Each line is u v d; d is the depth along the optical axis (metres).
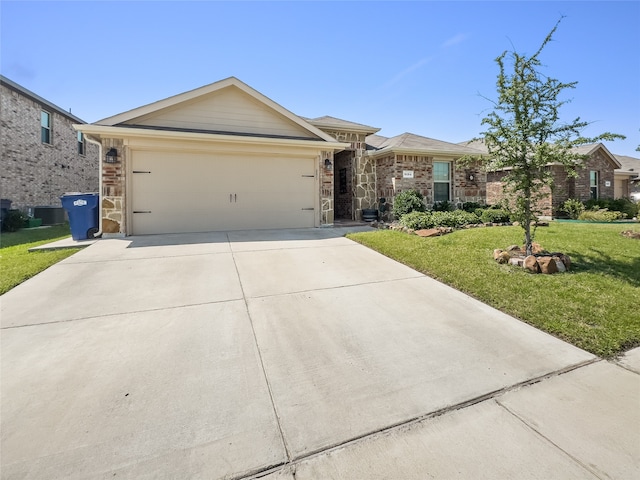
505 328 3.60
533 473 1.78
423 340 3.32
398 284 4.99
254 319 3.73
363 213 12.70
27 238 10.44
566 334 3.43
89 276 5.15
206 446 1.95
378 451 1.95
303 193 10.30
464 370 2.81
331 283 4.99
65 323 3.56
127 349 3.05
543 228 9.43
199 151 9.08
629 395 2.48
